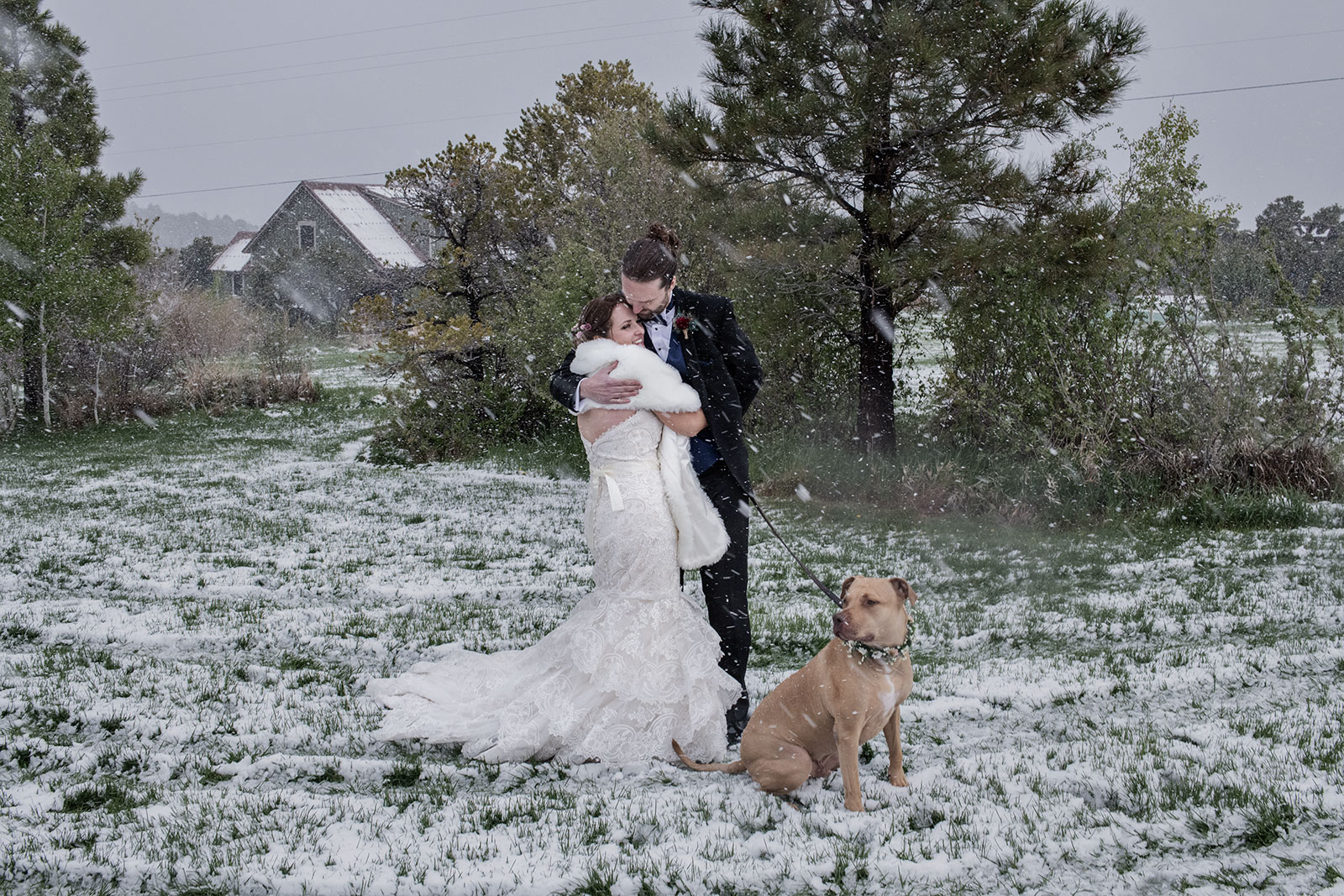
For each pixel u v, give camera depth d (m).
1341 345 12.43
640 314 4.60
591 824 3.47
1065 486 11.72
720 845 3.27
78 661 6.07
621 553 4.52
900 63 11.84
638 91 26.20
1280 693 5.02
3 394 27.41
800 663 6.13
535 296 20.64
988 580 8.60
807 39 12.36
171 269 44.25
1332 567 8.16
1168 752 3.97
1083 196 12.41
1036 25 11.35
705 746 4.41
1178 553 9.27
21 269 25.42
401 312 23.23
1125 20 11.42
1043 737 4.58
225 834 3.40
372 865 3.15
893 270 12.11
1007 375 13.68
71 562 10.13
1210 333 13.06
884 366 13.90
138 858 3.19
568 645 4.54
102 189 29.80
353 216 54.56
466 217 24.06
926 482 12.88
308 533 12.12
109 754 4.32
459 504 14.70
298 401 31.92
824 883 3.03
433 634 6.82
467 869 3.11
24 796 3.84
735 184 13.94
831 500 13.39
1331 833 3.13
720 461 4.71
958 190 12.09
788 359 14.61
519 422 21.58
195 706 5.05
